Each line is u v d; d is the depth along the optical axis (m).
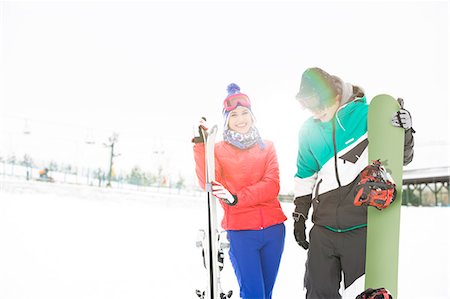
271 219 3.22
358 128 3.03
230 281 4.34
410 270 4.23
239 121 3.33
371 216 2.90
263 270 3.24
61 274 4.15
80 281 4.09
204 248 3.07
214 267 3.00
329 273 2.93
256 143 3.33
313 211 3.07
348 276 2.89
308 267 3.01
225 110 3.38
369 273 2.88
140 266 4.38
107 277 4.19
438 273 4.15
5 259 4.28
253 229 3.18
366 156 2.99
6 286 3.91
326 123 3.10
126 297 3.88
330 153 3.03
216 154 3.35
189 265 4.48
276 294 4.11
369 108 3.01
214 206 3.08
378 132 2.97
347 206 2.92
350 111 3.06
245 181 3.28
